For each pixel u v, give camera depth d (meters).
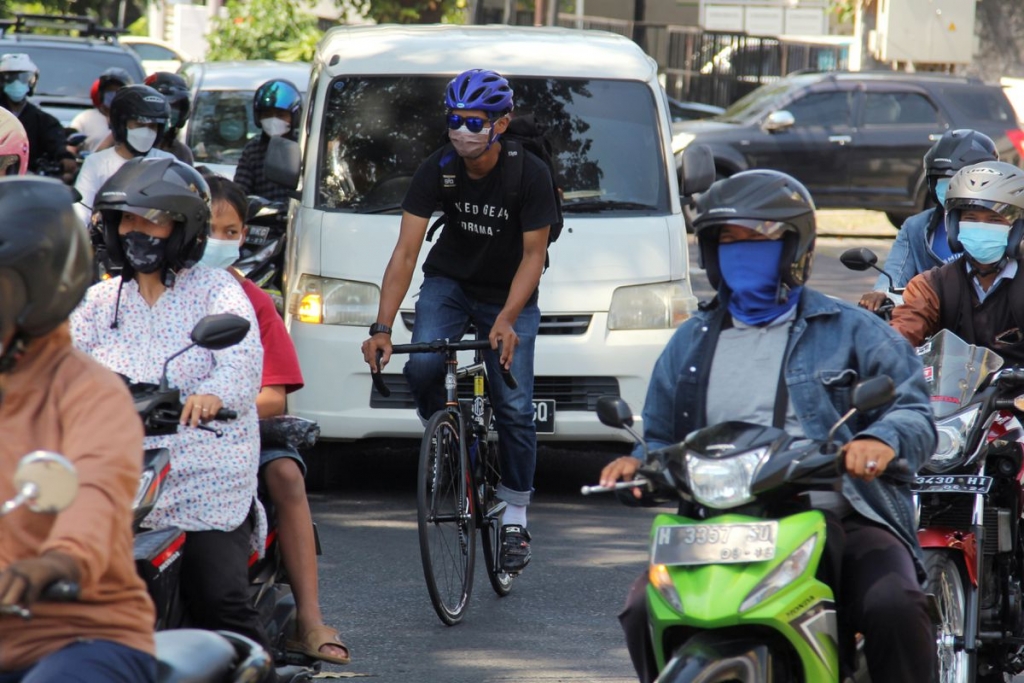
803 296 12.55
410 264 21.17
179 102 29.16
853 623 11.98
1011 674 16.70
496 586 21.27
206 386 12.70
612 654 18.77
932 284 17.14
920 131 66.25
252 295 15.16
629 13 113.00
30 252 8.70
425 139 28.44
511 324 20.30
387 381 26.53
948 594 15.56
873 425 11.89
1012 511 16.27
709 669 10.84
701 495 11.52
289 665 15.08
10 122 17.92
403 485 28.73
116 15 116.62
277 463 14.99
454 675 17.80
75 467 8.63
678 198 28.33
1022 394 15.52
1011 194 16.27
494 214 20.95
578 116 28.53
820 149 65.81
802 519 11.34
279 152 27.61
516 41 29.61
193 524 13.24
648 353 26.70
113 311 13.27
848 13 94.75
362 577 22.20
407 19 90.25
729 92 94.25
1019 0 92.12
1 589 8.04
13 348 8.84
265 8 88.56
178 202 12.80
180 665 10.00
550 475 29.78
